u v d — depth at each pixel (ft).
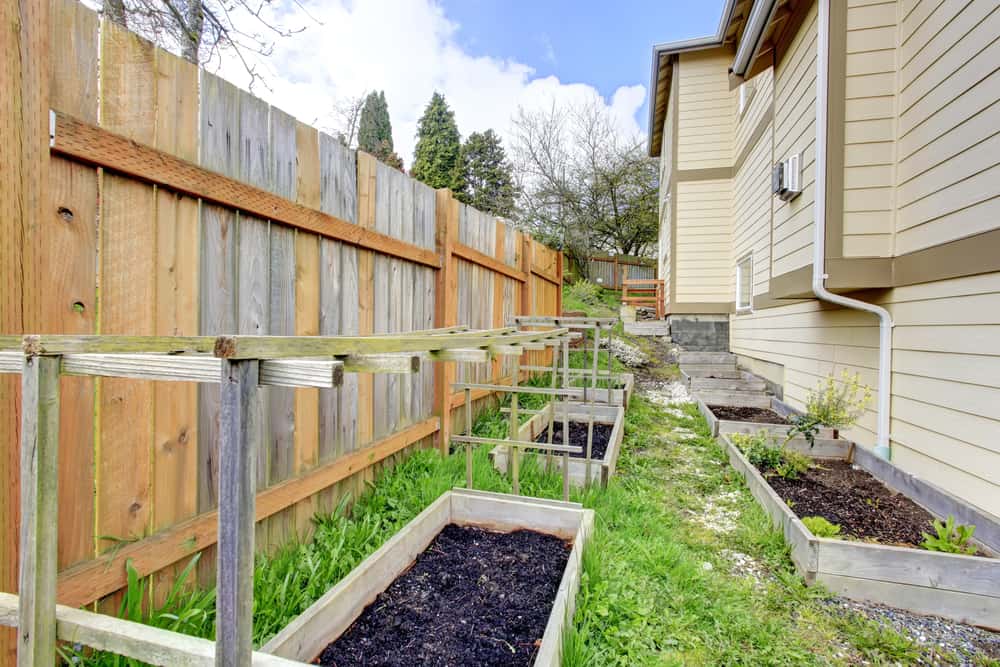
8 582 3.83
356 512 8.30
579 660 5.28
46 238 4.08
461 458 11.08
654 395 21.45
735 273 26.78
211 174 5.61
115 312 4.68
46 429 3.26
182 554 5.33
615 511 9.32
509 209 58.80
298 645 4.94
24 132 3.89
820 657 5.97
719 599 6.86
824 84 11.53
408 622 5.94
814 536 7.50
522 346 7.45
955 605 6.75
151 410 5.10
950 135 9.38
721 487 11.14
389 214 9.57
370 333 8.99
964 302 9.04
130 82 4.78
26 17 3.91
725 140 27.66
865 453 11.74
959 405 9.09
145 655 3.32
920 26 10.29
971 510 8.25
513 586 6.76
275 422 6.73
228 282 5.99
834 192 11.48
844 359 13.34
